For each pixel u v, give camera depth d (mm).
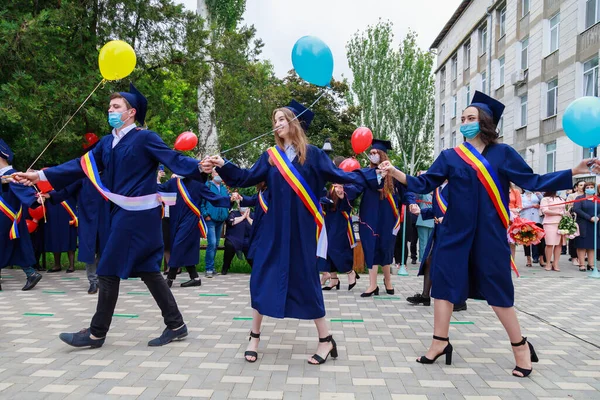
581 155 17359
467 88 29812
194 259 7664
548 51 19734
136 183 4145
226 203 7422
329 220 7355
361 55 34312
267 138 21109
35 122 9414
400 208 6938
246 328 4977
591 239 10242
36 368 3680
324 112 26953
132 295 6887
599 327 5176
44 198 6777
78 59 10586
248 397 3148
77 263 10445
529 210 11078
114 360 3885
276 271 3809
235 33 15695
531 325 5266
